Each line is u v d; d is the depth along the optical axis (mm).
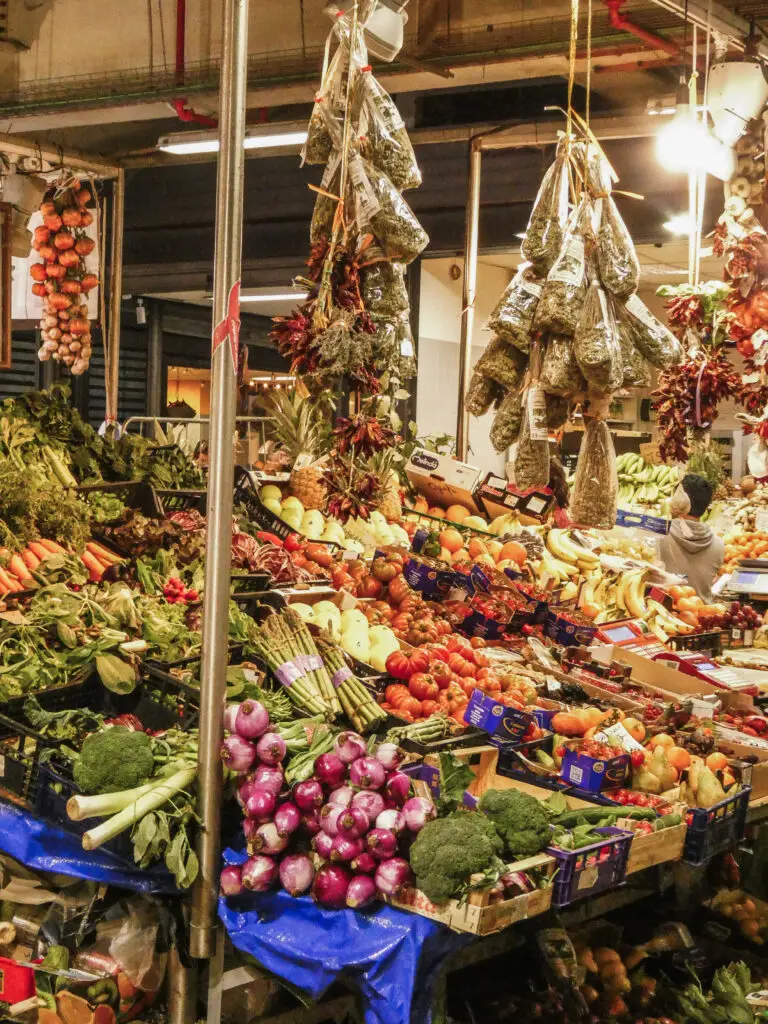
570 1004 3564
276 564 5039
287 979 2996
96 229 8328
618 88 9898
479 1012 3609
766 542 8891
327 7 3855
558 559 6684
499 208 11000
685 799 3980
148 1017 3293
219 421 3080
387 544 6168
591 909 3668
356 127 3590
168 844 3045
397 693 4219
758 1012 3941
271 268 12414
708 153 5633
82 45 8219
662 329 3912
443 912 2895
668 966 4168
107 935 3293
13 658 3818
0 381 12219
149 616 4074
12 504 4824
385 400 3730
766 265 5414
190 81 7910
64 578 4609
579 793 3842
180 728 3611
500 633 5199
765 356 5355
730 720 4824
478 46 7156
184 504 5758
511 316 3881
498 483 7086
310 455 6500
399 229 3547
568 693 4629
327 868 3012
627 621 5910
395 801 3121
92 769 3125
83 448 5754
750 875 4520
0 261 7461
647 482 11180
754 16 5887
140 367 13734
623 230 3844
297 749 3244
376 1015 2889
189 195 12539
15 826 3318
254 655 4055
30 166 8422
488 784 3926
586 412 4039
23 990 3305
